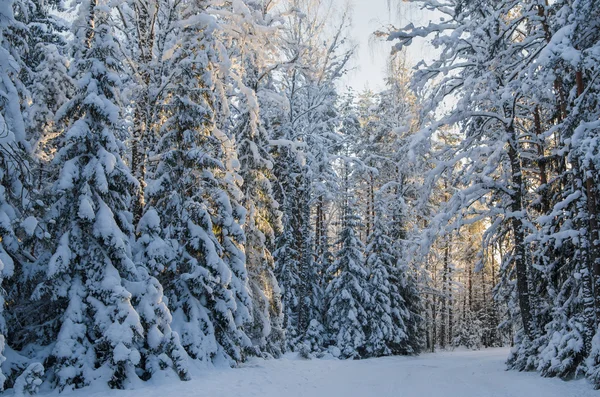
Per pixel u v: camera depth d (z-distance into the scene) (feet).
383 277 96.32
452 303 152.46
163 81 52.13
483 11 60.08
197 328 45.32
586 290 44.52
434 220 61.00
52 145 42.86
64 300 36.50
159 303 39.09
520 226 59.11
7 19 37.32
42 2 57.26
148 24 55.16
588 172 41.01
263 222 67.36
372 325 91.04
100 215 36.58
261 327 61.77
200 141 49.75
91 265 36.47
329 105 102.53
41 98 52.11
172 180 47.96
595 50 36.35
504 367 58.70
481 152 60.29
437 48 61.98
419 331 106.93
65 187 35.09
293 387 39.58
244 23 61.72
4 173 35.06
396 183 106.73
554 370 42.86
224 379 40.86
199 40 51.85
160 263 42.42
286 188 91.30
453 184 65.36
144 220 42.57
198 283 47.09
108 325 34.78
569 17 37.14
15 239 34.81
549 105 56.08
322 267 107.86
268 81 93.50
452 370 56.49
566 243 52.65
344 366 63.26
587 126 38.42
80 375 33.60
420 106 65.51
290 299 88.94
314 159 93.40
